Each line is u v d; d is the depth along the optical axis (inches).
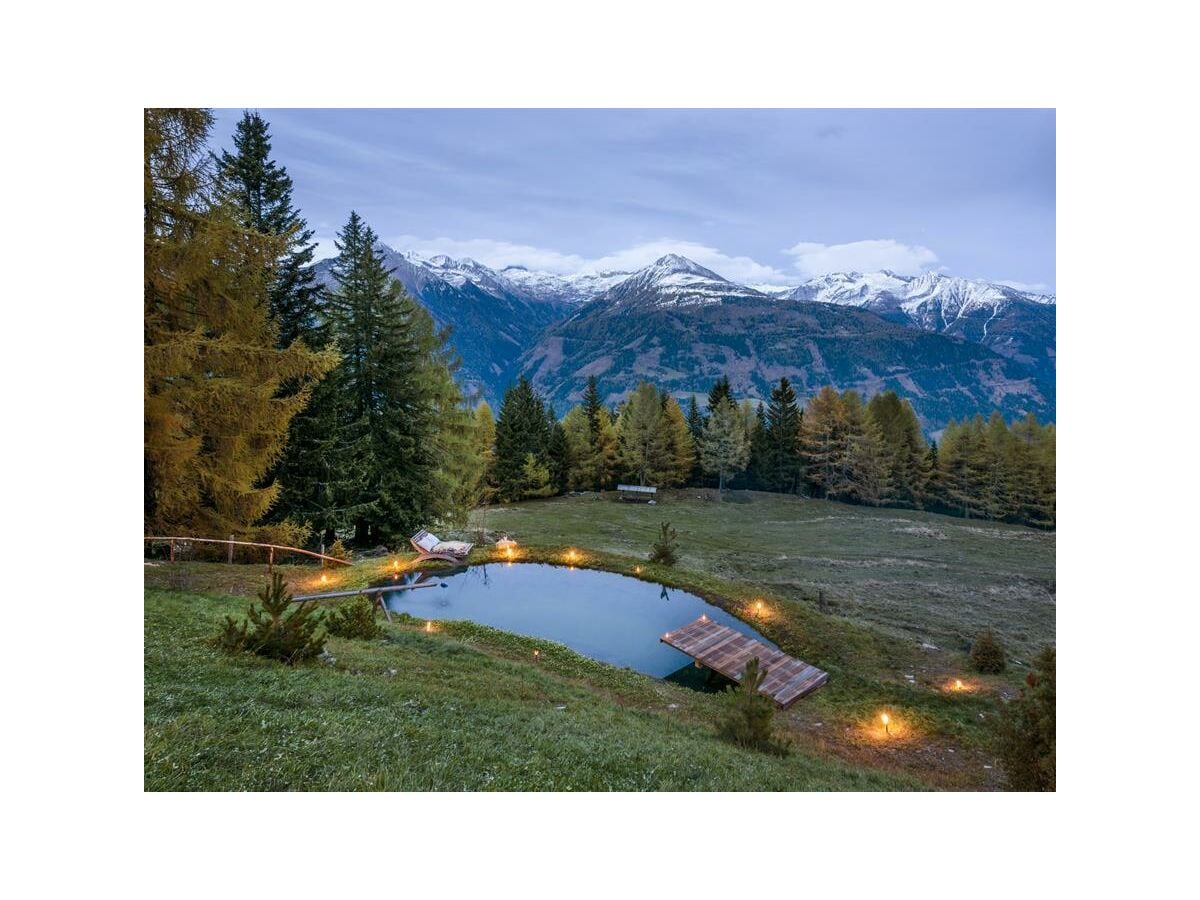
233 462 586.2
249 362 548.7
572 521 1803.6
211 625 419.2
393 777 245.0
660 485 2618.1
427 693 358.0
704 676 578.9
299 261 910.4
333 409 936.9
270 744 255.0
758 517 2111.2
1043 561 1583.4
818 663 623.8
